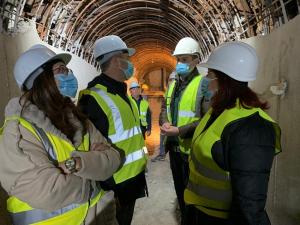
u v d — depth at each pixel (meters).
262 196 1.18
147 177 5.15
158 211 3.76
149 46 12.38
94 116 1.99
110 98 2.08
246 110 1.27
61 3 4.45
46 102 1.32
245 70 1.34
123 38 9.48
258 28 3.32
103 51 2.12
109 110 2.04
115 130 2.07
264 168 1.18
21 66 1.31
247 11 3.57
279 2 2.66
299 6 2.26
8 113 1.29
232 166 1.23
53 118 1.32
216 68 1.38
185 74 2.85
